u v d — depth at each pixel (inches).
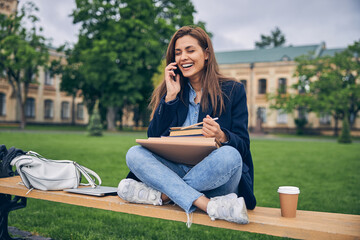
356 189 209.8
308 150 550.0
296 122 1603.1
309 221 59.3
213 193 71.2
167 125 82.1
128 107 1354.6
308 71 1371.8
